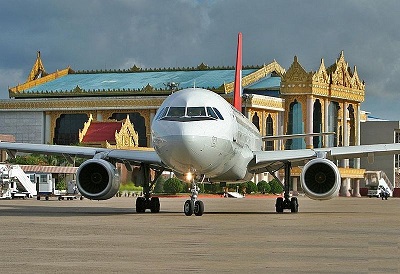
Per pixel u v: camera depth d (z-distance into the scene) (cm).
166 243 3884
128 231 4725
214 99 6662
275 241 4041
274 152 7569
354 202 15925
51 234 4466
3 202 12975
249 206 10881
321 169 7100
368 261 3122
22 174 16800
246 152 7356
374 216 7350
